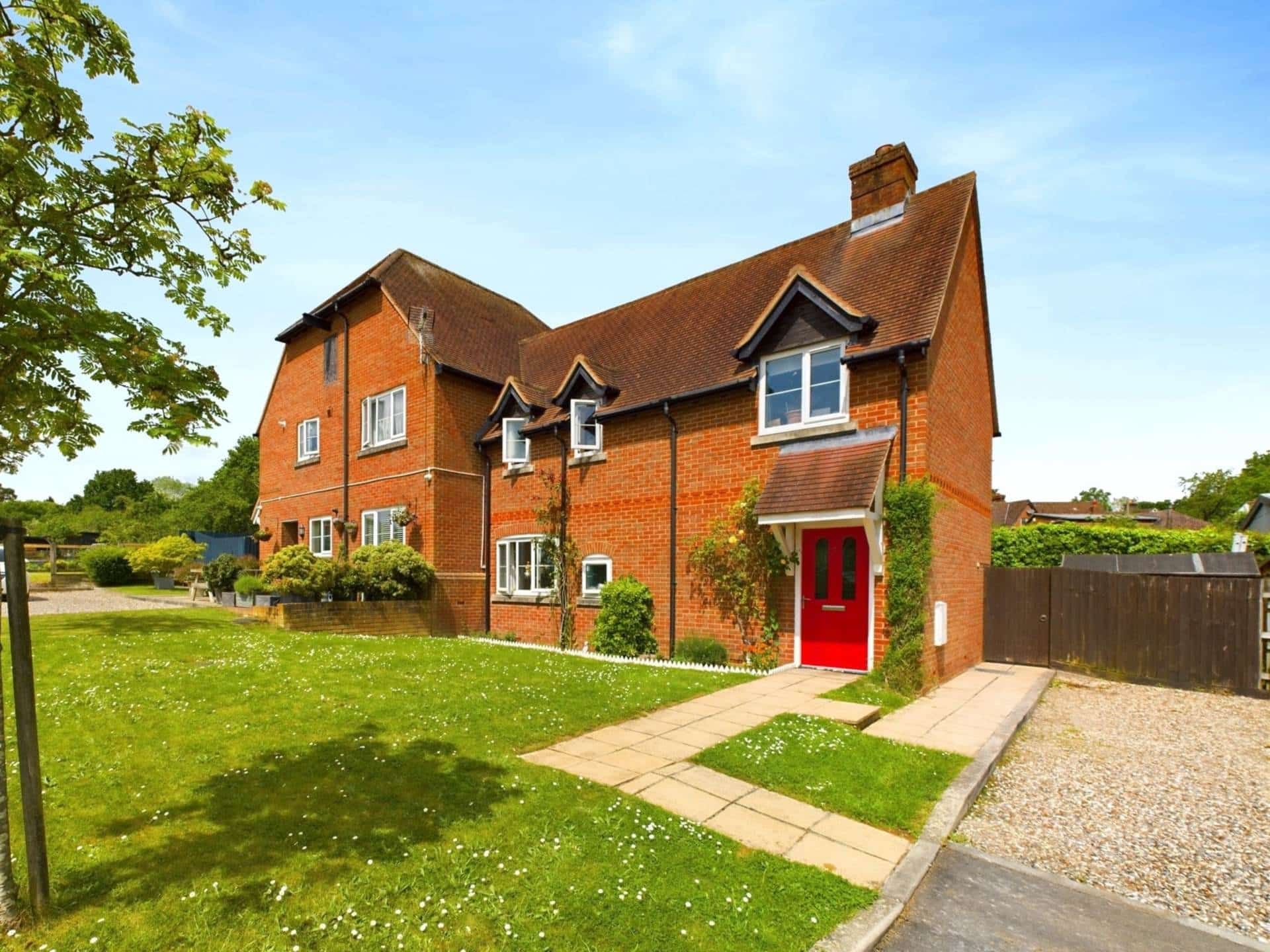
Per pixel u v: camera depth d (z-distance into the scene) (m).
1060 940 3.49
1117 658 11.07
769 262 13.84
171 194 3.55
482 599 15.96
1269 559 13.44
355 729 6.11
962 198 11.02
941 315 9.73
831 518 8.93
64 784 4.59
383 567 13.90
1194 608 10.46
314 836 3.95
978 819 5.15
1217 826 5.09
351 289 17.44
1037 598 12.01
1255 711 8.84
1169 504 68.38
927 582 8.99
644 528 12.47
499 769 5.23
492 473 16.12
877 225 12.07
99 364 3.40
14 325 2.91
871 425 9.48
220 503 41.84
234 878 3.44
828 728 6.80
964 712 7.97
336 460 18.17
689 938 3.14
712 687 8.65
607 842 4.06
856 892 3.70
